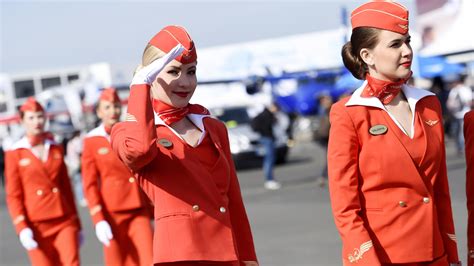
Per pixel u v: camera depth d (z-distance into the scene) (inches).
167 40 183.8
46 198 343.6
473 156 196.7
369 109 185.5
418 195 183.9
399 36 183.0
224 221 185.3
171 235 181.6
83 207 849.5
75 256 342.3
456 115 984.9
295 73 1230.9
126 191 329.1
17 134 1396.4
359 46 187.0
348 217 182.7
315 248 470.0
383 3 185.0
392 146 183.2
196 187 183.8
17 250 581.3
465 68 1060.5
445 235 189.5
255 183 920.9
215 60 1295.5
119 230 331.3
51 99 1375.5
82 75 1413.6
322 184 832.9
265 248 482.9
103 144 330.3
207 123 190.9
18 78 1482.5
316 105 1829.5
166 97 185.6
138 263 329.1
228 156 194.7
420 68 486.9
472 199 197.6
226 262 184.9
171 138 185.0
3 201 1082.1
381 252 183.5
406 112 188.2
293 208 668.7
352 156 184.7
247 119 1146.0
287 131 1330.0
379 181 183.3
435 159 185.9
